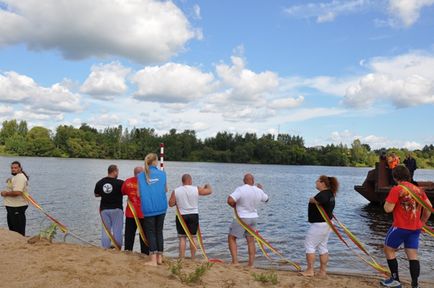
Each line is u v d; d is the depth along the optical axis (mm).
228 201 8859
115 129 150375
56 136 137000
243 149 149625
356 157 158375
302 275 7871
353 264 10719
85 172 57594
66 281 5762
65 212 19641
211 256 11586
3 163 76125
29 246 7430
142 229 8703
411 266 6812
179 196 8938
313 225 7965
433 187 22859
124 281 5984
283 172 93438
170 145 147625
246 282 6781
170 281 6285
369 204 27734
